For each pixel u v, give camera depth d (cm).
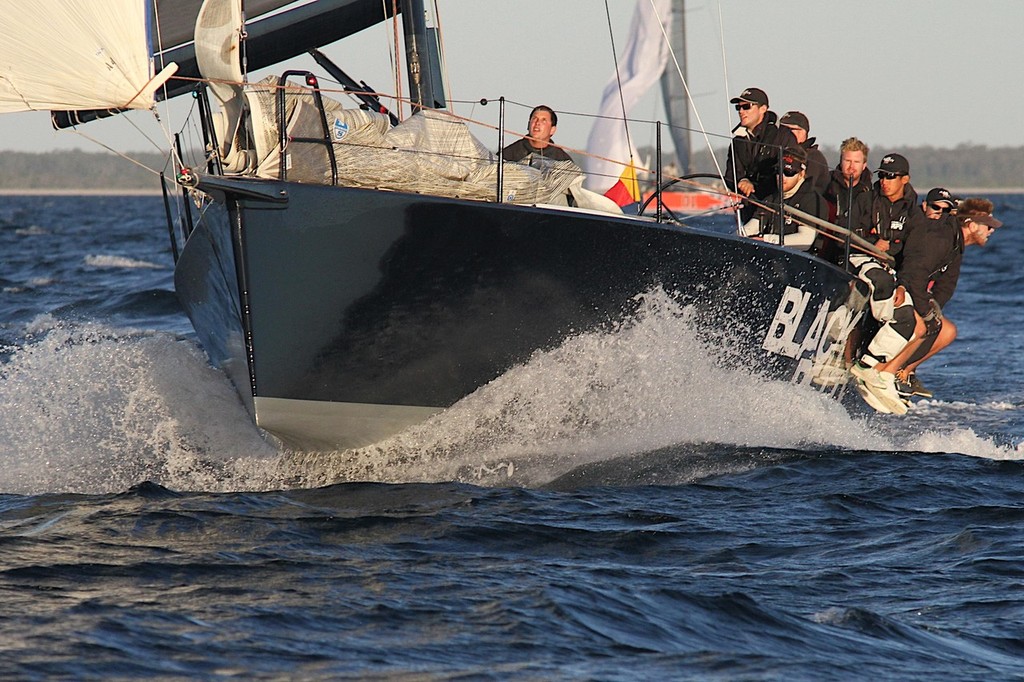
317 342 2297
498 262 2325
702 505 2220
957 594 1723
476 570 1778
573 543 1941
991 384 4097
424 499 2230
